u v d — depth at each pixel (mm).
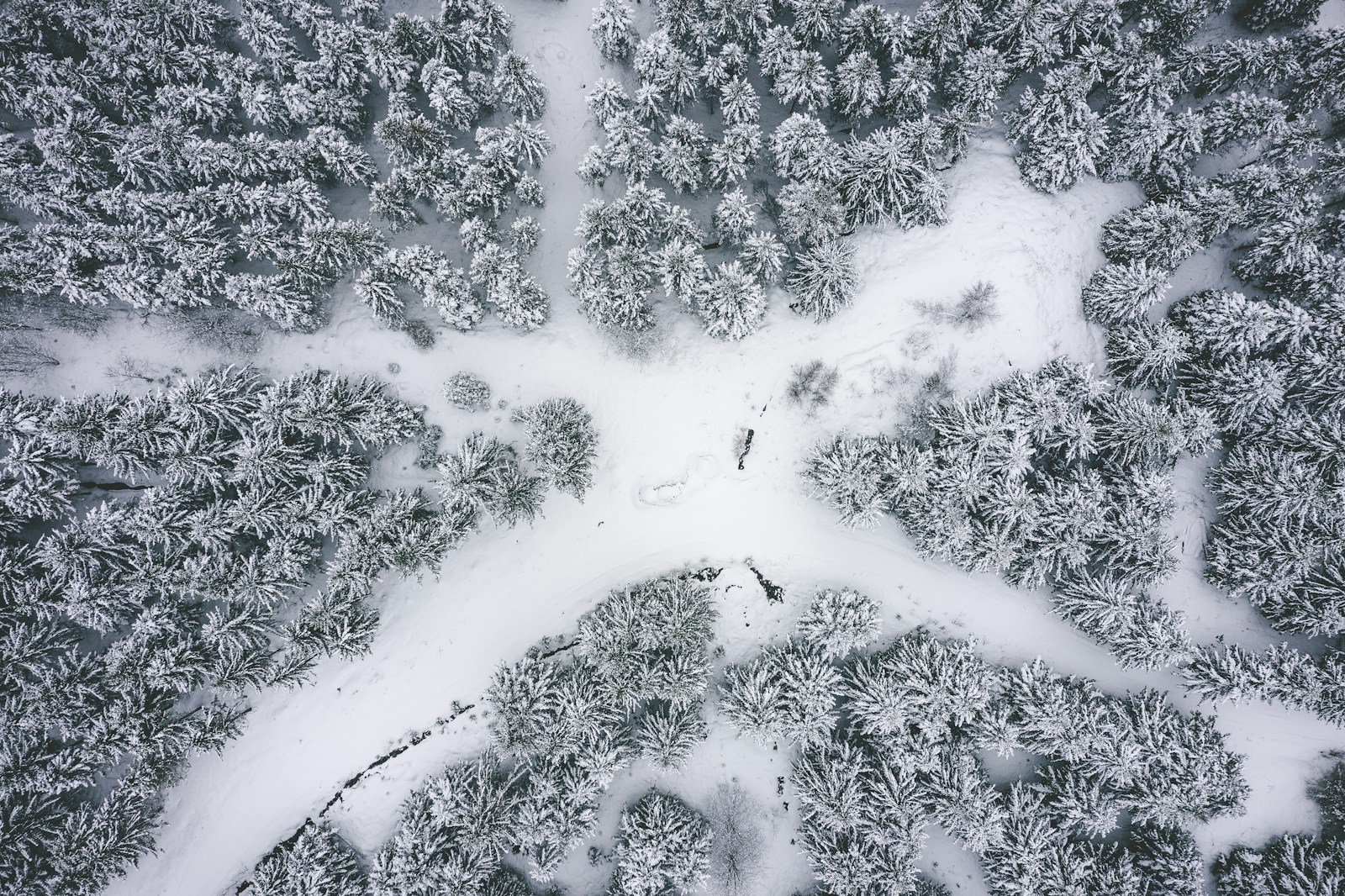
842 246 30016
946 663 29516
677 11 30125
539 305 30953
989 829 28297
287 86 28953
